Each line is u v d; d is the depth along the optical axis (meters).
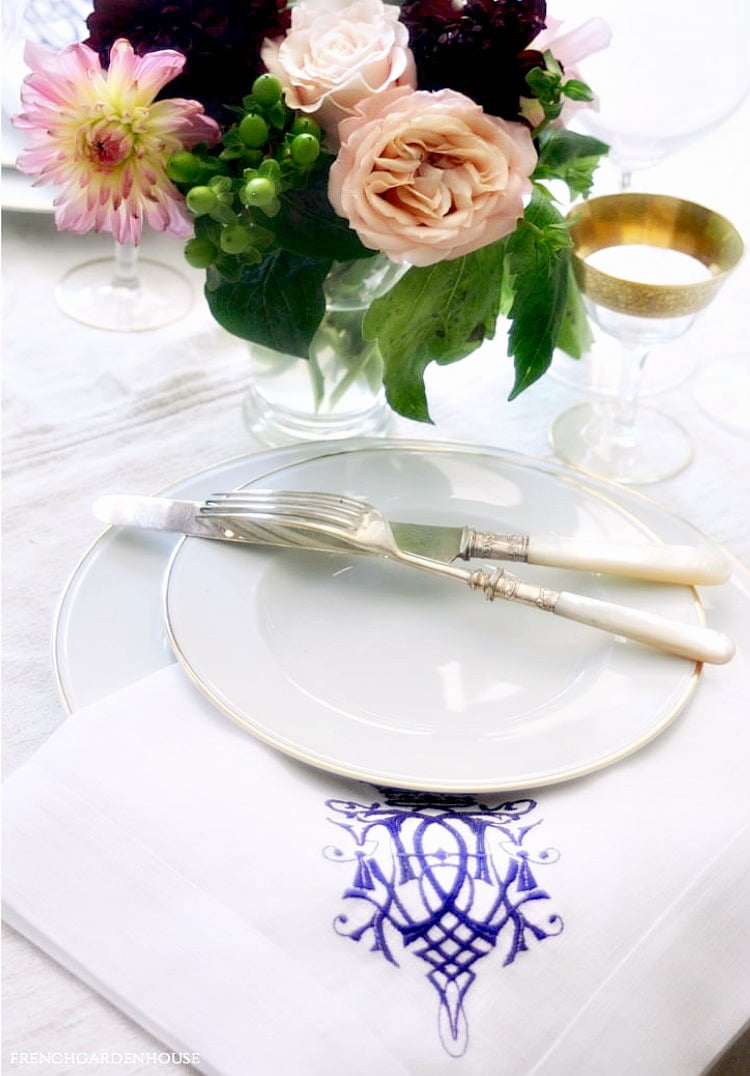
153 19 0.56
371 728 0.48
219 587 0.54
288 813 0.44
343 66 0.53
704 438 0.73
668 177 1.02
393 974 0.39
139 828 0.43
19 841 0.43
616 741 0.47
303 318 0.60
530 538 0.57
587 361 0.81
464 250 0.55
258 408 0.72
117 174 0.54
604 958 0.40
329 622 0.55
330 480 0.62
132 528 0.59
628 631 0.52
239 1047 0.38
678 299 0.62
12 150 0.84
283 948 0.40
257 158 0.54
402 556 0.56
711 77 0.76
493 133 0.54
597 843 0.43
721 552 0.60
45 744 0.46
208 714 0.48
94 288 0.83
